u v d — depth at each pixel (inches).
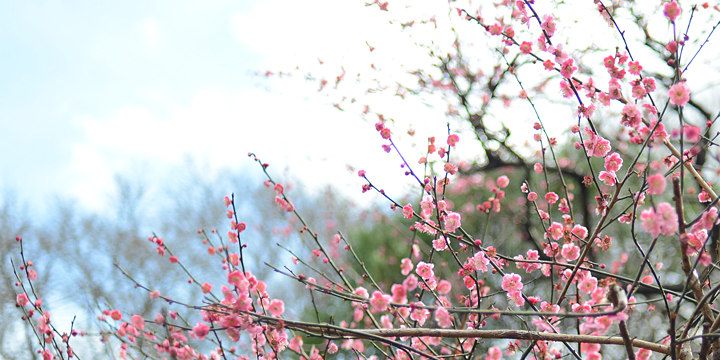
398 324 143.5
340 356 200.7
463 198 355.6
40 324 122.9
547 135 130.3
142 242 589.0
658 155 231.5
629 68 105.7
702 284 108.1
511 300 121.4
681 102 85.5
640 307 260.1
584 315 75.0
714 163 210.1
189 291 522.3
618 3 195.2
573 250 116.0
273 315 93.5
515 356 189.8
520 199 325.4
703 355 89.2
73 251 539.8
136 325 107.5
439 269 240.7
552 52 110.9
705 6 133.6
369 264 350.6
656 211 77.5
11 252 440.8
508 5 198.1
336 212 380.8
